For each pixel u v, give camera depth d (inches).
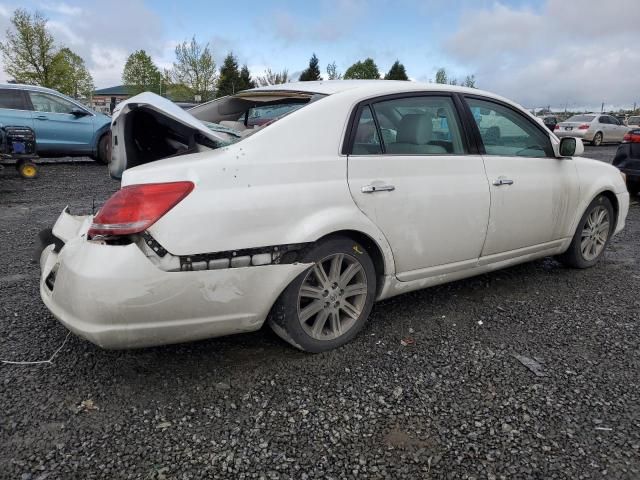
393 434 89.4
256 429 90.0
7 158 372.2
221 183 98.1
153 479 78.0
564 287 163.6
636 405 98.4
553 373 109.7
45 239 126.9
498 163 142.6
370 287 120.6
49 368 107.8
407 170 122.3
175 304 95.0
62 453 82.9
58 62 1342.3
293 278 106.0
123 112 116.0
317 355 115.8
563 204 162.6
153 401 97.5
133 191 93.9
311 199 106.7
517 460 83.2
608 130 938.1
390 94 125.0
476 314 140.6
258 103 151.0
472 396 100.8
